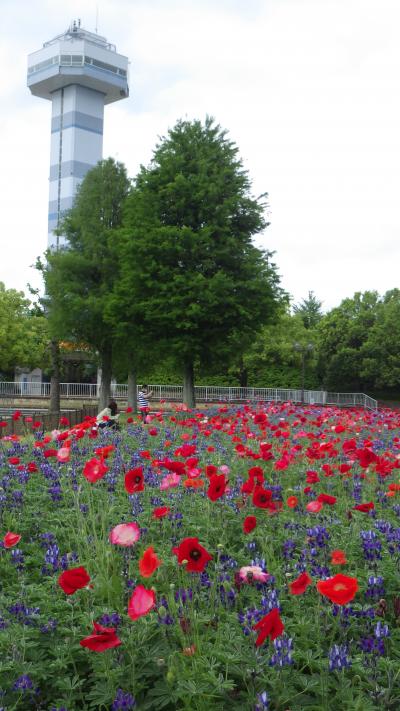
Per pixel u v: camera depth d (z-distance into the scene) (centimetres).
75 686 330
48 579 463
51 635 377
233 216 2878
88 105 13675
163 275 2756
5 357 5200
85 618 376
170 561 467
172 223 2877
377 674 329
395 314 5891
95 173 3309
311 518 639
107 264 3106
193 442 1091
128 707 300
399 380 5816
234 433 1231
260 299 2803
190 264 2792
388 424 1642
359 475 808
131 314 2852
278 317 3039
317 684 335
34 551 548
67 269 3127
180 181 2761
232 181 2877
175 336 2803
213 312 2730
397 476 863
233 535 598
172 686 331
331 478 825
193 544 339
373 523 600
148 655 353
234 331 2823
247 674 323
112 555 439
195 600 408
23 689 319
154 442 1190
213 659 336
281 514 639
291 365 6147
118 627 360
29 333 5231
